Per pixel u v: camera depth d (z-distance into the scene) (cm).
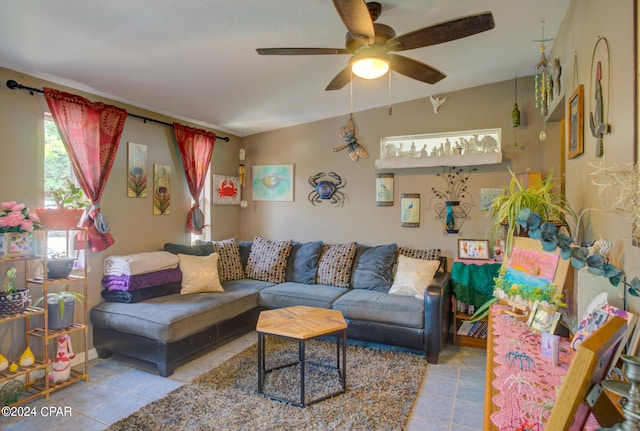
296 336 234
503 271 218
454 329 346
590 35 194
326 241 449
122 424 216
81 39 226
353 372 284
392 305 319
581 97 206
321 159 450
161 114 376
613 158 159
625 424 73
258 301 376
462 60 315
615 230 154
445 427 216
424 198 400
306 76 311
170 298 324
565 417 65
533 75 357
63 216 260
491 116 375
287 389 256
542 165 357
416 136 404
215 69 284
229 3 200
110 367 293
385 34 208
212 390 255
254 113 403
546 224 111
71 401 242
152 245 367
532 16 247
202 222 415
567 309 213
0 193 252
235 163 485
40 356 276
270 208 480
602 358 70
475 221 380
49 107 272
